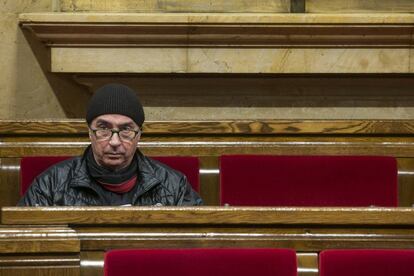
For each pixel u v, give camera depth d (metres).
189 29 12.07
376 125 10.62
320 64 12.35
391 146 10.60
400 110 13.22
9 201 10.23
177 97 13.06
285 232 6.31
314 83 13.00
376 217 6.29
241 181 9.74
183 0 12.71
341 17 12.00
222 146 10.52
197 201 8.19
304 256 6.30
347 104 13.19
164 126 10.46
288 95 13.13
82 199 7.86
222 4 12.73
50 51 12.33
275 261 5.99
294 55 12.33
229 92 13.09
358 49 12.35
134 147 7.89
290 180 9.77
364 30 12.12
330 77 12.82
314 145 10.60
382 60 12.38
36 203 7.86
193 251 5.99
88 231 6.22
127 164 7.90
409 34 12.17
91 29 12.05
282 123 10.59
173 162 9.84
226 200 9.73
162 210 6.24
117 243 6.22
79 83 12.78
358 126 10.62
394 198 9.81
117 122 7.77
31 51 12.66
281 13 12.52
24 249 5.91
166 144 10.46
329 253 6.08
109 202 7.88
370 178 9.80
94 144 7.83
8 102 12.66
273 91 13.09
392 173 9.84
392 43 12.30
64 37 12.16
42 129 10.30
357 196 9.77
